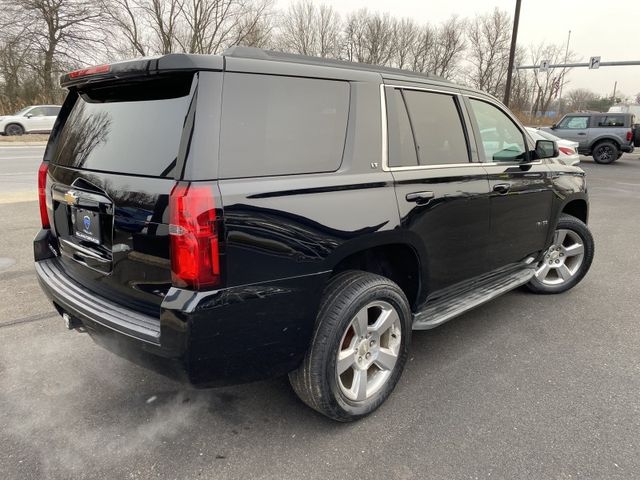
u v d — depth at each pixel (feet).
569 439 8.46
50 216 9.87
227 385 7.38
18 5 91.76
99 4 95.76
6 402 9.33
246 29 106.22
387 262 10.15
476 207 10.85
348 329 8.43
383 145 8.88
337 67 8.61
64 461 7.80
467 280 11.41
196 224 6.46
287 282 7.36
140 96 7.78
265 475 7.59
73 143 8.99
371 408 8.95
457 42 166.91
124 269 7.57
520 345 12.01
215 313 6.73
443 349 11.78
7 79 94.94
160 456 7.97
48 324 12.57
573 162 37.06
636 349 11.82
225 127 6.88
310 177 7.69
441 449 8.19
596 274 17.76
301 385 8.26
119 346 7.47
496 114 12.44
